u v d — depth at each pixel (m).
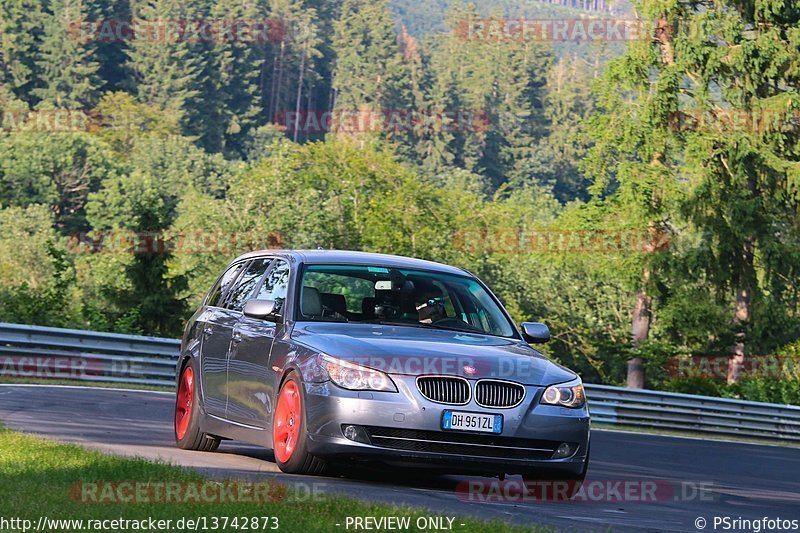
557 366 23.38
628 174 124.50
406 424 21.14
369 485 21.33
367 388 21.25
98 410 36.81
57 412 34.50
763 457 51.97
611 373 121.69
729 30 122.00
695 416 72.31
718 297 126.69
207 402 26.33
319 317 23.64
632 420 70.44
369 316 23.88
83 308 82.56
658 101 124.38
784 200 122.44
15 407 35.06
